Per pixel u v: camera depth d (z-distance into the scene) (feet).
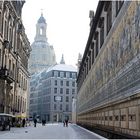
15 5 177.47
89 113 140.26
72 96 437.99
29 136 84.99
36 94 489.67
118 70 66.74
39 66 587.68
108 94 80.53
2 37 147.13
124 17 61.72
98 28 108.17
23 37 217.97
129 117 56.24
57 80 432.25
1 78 146.61
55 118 422.82
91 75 133.39
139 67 49.34
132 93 53.42
